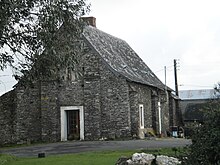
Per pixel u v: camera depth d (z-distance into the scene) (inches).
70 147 1093.8
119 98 1387.8
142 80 1561.3
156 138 1454.2
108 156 764.0
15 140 1455.5
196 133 307.4
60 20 650.8
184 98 2903.5
